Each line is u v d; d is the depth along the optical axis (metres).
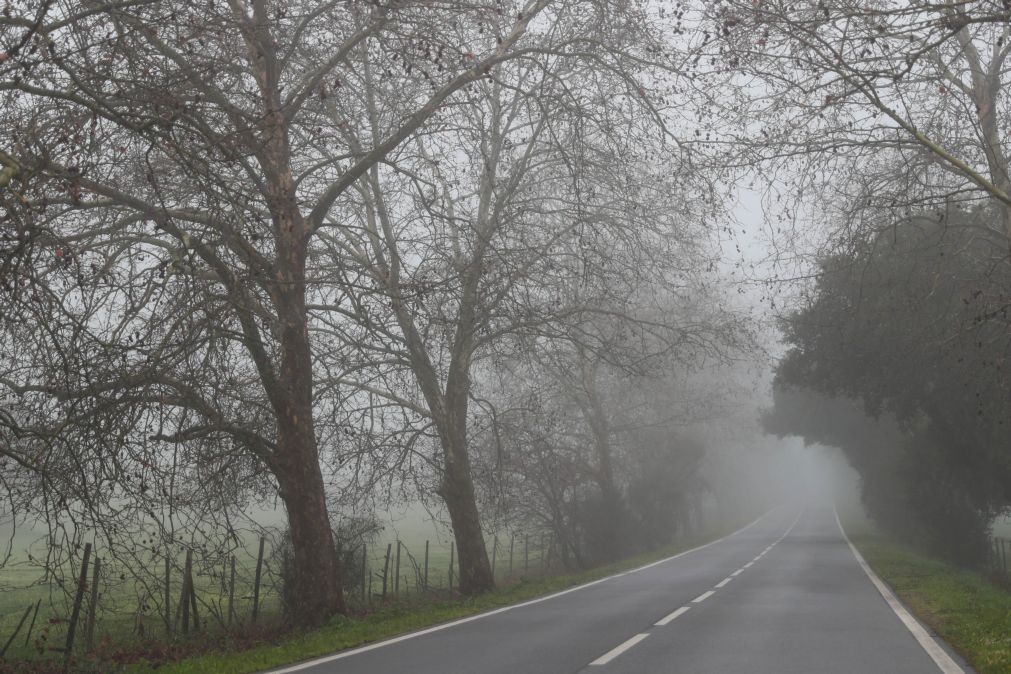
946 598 19.31
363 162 19.70
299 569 19.39
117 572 16.34
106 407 14.05
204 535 16.97
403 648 13.65
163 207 13.62
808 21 13.96
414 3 17.22
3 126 14.16
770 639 13.80
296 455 19.34
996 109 21.77
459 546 27.11
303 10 19.02
